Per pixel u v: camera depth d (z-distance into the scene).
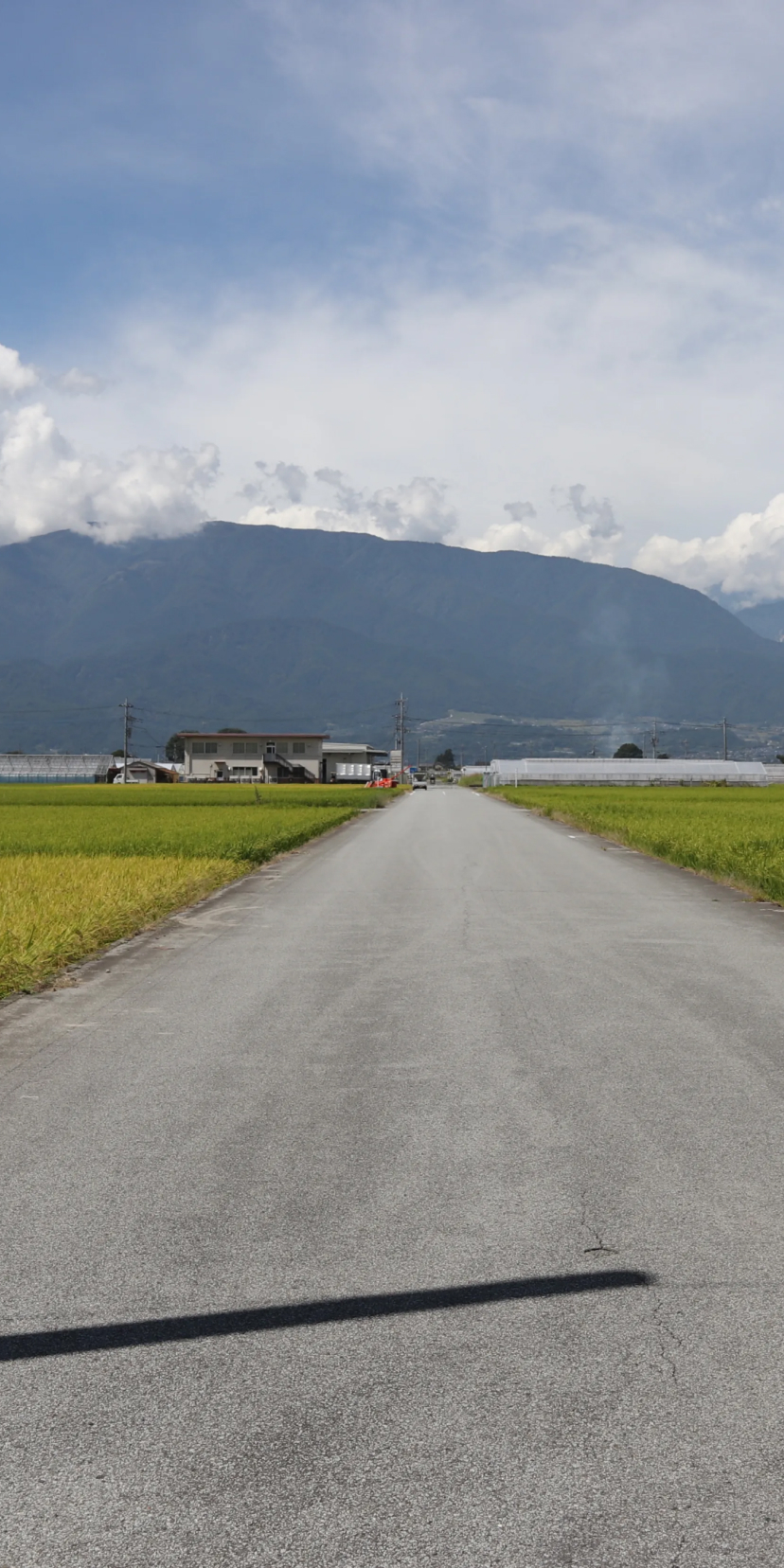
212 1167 4.52
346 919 12.23
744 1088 5.62
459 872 17.86
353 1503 2.42
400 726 166.75
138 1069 6.12
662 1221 3.91
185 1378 2.92
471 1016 7.34
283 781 129.12
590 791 85.88
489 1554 2.27
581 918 12.21
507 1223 3.89
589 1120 5.10
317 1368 2.95
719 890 15.18
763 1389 2.83
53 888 13.55
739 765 122.75
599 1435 2.63
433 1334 3.12
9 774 151.75
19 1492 2.47
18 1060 6.38
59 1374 2.95
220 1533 2.34
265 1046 6.59
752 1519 2.36
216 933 11.38
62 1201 4.16
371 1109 5.31
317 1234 3.82
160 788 98.31
